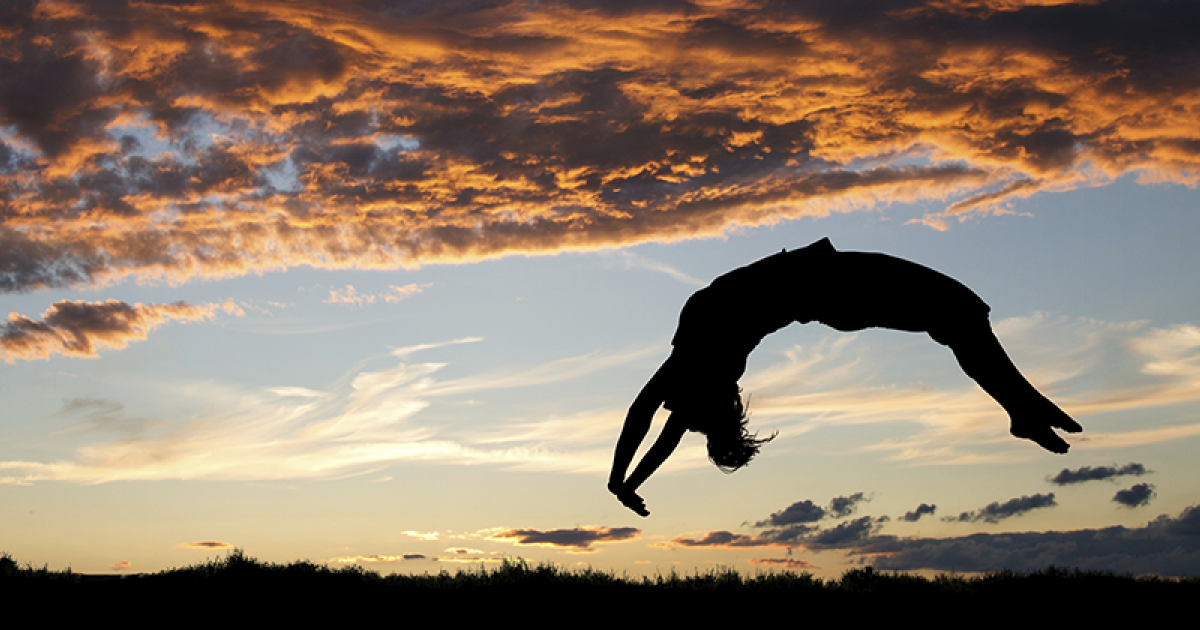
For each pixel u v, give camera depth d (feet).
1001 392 16.11
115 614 20.16
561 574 24.45
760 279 16.15
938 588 23.75
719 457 16.67
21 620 19.47
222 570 23.75
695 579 24.43
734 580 24.36
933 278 16.10
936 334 16.28
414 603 21.53
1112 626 19.92
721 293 16.24
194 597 21.50
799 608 21.35
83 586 22.24
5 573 22.43
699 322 16.21
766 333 16.40
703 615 20.74
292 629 19.51
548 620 20.34
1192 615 20.51
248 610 20.62
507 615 20.65
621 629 19.70
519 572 24.52
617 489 16.75
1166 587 23.07
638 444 16.61
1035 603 21.80
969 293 16.12
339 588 22.79
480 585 23.59
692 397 16.16
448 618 20.40
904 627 19.83
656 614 20.79
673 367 16.33
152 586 22.40
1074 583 23.67
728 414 16.47
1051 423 15.99
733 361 16.10
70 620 19.67
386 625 19.85
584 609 21.21
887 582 24.48
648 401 16.52
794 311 16.17
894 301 15.98
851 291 15.94
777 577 24.59
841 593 23.06
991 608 21.40
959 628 19.77
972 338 16.02
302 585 22.79
